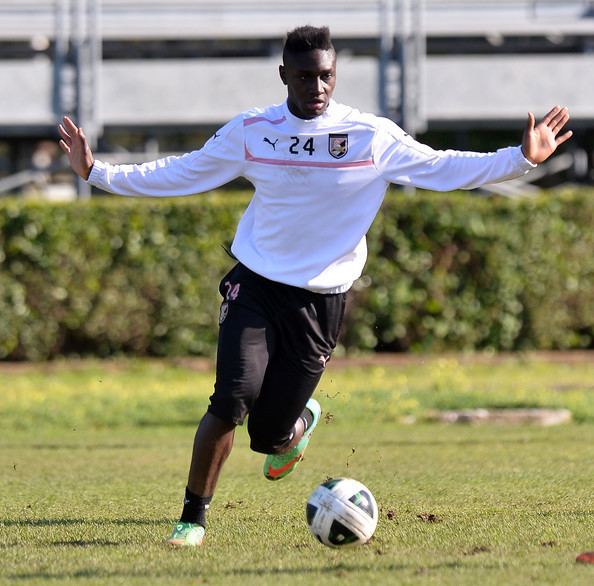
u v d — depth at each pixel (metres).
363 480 32.94
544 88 96.06
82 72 91.56
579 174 102.94
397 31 93.69
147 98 94.69
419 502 28.55
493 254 75.69
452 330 76.00
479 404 53.75
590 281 77.06
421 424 51.38
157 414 53.38
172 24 97.94
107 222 73.56
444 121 96.69
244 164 22.75
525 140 21.73
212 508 28.09
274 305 22.45
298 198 22.39
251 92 95.12
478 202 75.75
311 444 43.06
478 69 95.62
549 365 72.94
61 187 108.12
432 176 22.36
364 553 21.47
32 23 97.62
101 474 35.25
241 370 21.97
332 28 97.81
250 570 19.83
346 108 22.64
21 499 29.98
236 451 41.88
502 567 19.69
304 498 29.83
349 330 75.31
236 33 97.31
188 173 23.11
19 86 93.06
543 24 98.38
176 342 74.38
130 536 23.91
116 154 98.12
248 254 22.72
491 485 31.56
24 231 72.94
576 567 19.62
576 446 41.53
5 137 104.56
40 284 73.38
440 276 75.38
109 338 74.06
